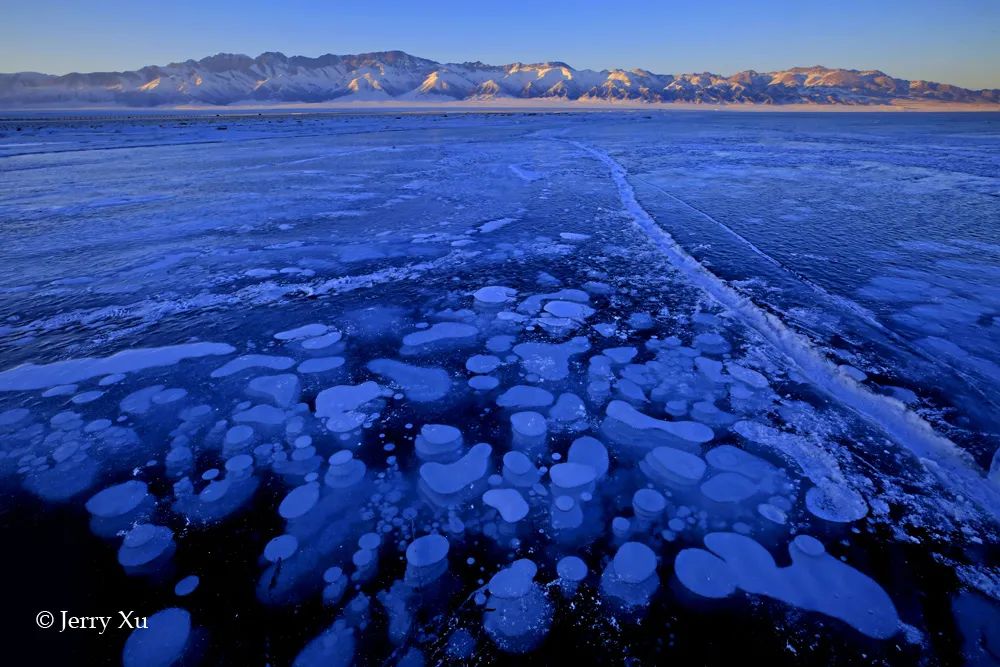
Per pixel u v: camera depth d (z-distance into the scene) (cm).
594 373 324
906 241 607
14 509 215
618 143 2042
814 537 198
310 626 165
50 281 492
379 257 567
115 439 260
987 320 385
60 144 2169
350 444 257
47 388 307
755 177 1117
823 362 327
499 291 464
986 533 199
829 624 164
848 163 1346
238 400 295
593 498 220
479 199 888
